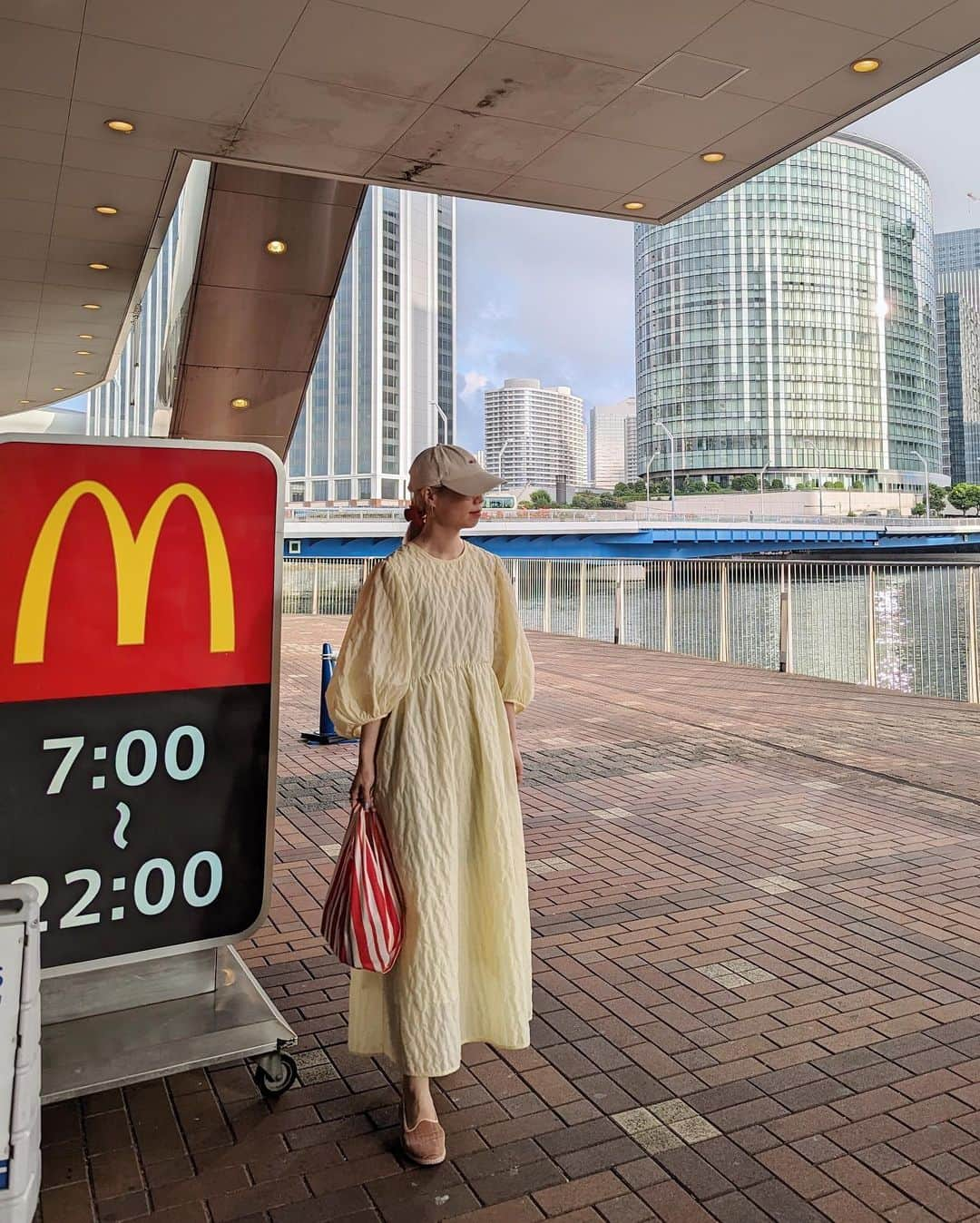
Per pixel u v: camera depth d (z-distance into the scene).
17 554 2.83
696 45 6.51
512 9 6.01
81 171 8.66
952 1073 3.13
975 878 5.04
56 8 5.90
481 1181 2.59
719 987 3.76
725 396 126.81
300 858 5.36
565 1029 3.44
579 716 9.88
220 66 6.69
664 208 9.84
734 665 13.87
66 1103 2.96
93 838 2.92
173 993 3.18
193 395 15.92
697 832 5.88
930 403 140.75
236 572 3.11
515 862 2.86
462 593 2.84
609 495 115.06
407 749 2.75
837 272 129.75
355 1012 2.88
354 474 119.44
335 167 8.65
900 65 6.86
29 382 18.22
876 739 8.70
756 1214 2.46
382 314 118.06
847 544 50.25
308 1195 2.53
